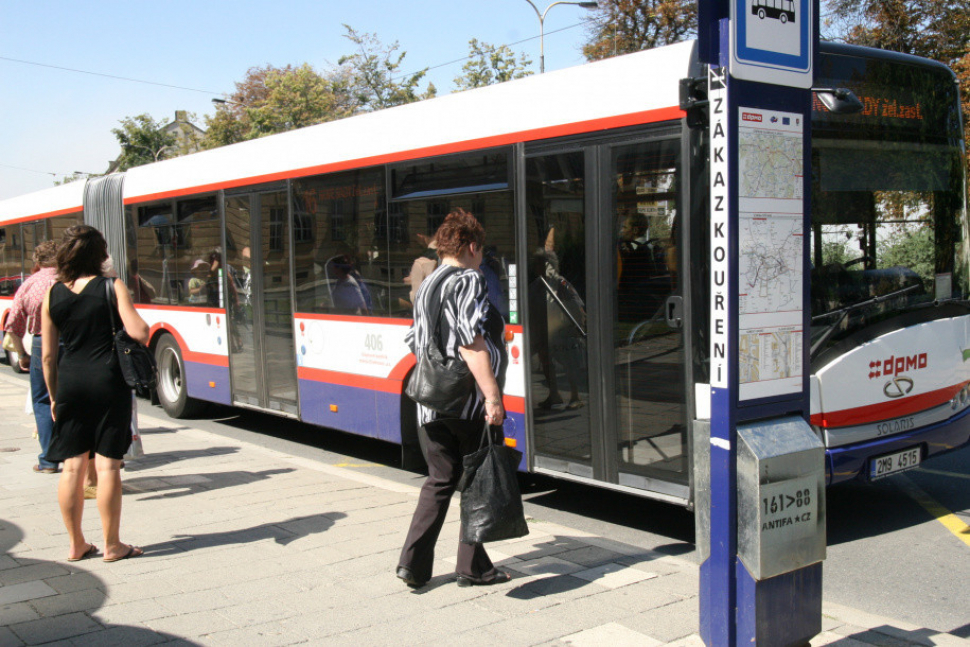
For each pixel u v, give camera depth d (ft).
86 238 16.16
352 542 17.35
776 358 11.07
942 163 19.63
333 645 12.56
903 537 18.85
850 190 17.89
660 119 17.03
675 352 17.01
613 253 18.17
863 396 17.69
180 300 34.30
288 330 28.45
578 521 20.49
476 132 21.29
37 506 19.89
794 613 11.21
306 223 27.37
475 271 14.01
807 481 11.04
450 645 12.52
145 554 16.66
